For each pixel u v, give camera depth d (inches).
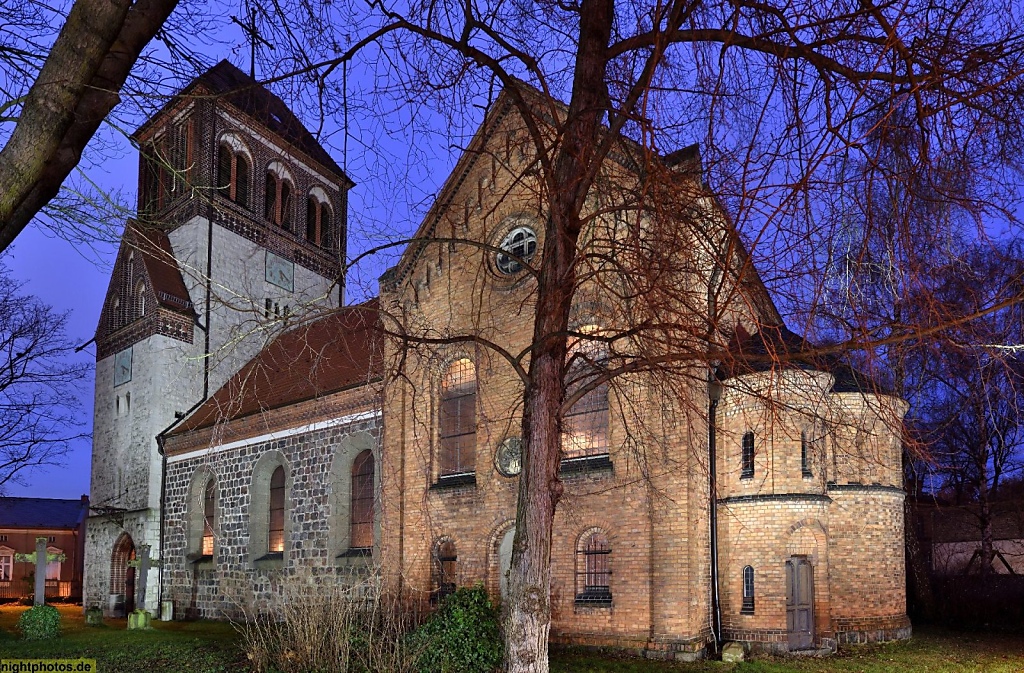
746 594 687.1
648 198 288.0
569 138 327.9
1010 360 336.5
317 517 950.4
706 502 692.1
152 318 1258.6
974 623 951.0
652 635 624.4
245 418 1066.1
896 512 753.0
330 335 482.0
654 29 261.6
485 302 758.5
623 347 564.1
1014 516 1357.0
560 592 681.0
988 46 271.0
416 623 610.9
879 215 281.4
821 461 676.1
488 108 367.9
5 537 1956.2
